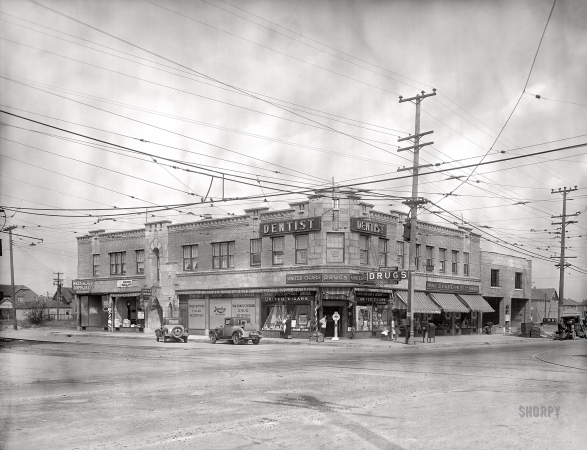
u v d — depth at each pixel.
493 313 56.28
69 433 9.22
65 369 19.41
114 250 52.06
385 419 10.13
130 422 10.05
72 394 13.37
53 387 14.66
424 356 25.33
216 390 13.88
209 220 45.00
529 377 16.59
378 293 40.94
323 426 9.60
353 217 38.81
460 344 36.91
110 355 25.97
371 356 25.20
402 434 8.96
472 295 50.78
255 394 13.19
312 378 16.27
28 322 71.69
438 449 8.03
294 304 39.81
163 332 37.88
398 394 13.09
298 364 20.84
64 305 104.94
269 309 41.31
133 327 50.25
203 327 44.75
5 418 10.44
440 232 47.41
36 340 40.59
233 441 8.63
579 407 11.27
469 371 18.36
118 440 8.73
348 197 38.03
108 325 52.03
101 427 9.65
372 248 40.34
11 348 31.88
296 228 39.38
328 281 38.09
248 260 42.41
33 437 8.95
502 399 12.30
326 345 34.28
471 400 12.17
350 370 18.58
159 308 47.78
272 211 41.25
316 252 38.72
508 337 47.19
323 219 38.69
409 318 35.62
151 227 48.78
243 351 28.75
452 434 8.92
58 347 32.75
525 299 60.41
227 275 43.47
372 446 8.23
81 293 53.97
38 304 96.56
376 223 40.28
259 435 9.00
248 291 41.88
